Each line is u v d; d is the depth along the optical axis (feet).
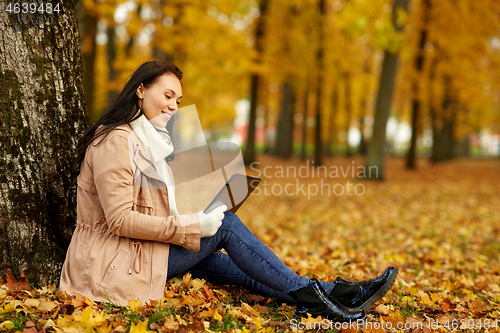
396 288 8.90
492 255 14.23
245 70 41.14
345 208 25.75
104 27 38.96
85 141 6.49
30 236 7.12
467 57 48.21
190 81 39.47
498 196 30.50
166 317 5.99
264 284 6.81
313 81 49.34
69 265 6.49
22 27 7.05
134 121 6.48
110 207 5.92
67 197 7.61
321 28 43.96
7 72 6.92
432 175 45.60
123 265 6.21
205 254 6.79
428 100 52.85
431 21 45.16
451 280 10.36
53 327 5.56
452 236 17.39
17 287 6.81
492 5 42.42
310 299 6.59
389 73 37.73
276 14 45.01
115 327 5.74
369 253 14.30
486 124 77.05
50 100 7.39
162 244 6.47
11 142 6.94
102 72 46.24
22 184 7.04
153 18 33.81
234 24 39.09
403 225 20.21
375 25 34.17
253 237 6.79
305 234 18.11
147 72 6.60
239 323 6.33
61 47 7.55
